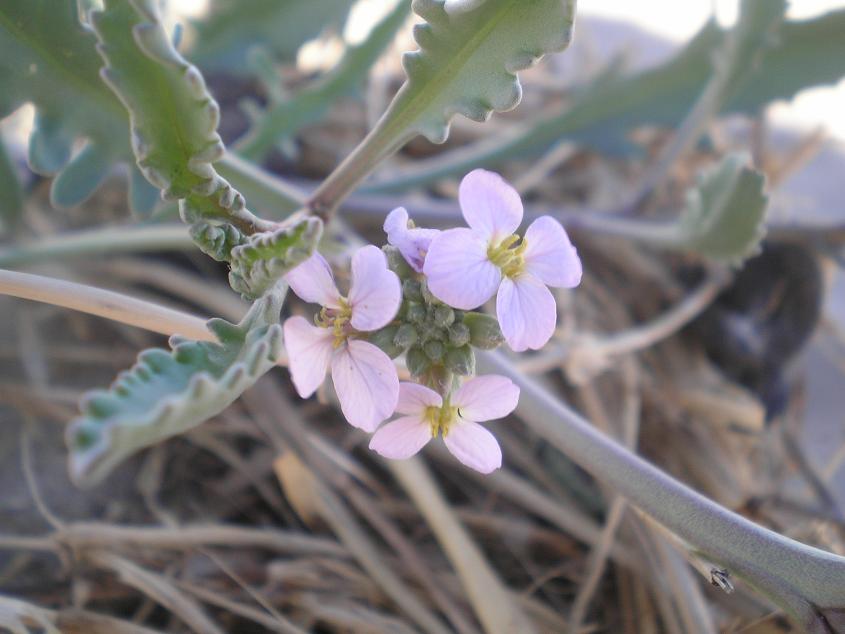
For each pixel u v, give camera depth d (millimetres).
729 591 57
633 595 94
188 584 84
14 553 88
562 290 122
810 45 116
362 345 50
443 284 50
